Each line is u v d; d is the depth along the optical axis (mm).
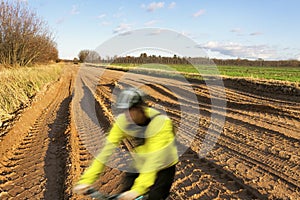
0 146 8195
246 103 14180
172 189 5898
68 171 6750
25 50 29672
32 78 21516
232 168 6816
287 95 15922
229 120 11375
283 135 9180
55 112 14961
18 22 28328
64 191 5867
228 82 21000
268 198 5434
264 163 7062
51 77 31297
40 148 9008
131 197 2961
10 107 13055
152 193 3107
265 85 17969
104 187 6074
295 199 5375
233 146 8344
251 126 10375
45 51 35406
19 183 6602
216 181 6250
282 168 6742
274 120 11125
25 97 15867
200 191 5828
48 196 5977
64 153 8344
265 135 9273
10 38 27828
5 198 5930
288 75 27406
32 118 12906
